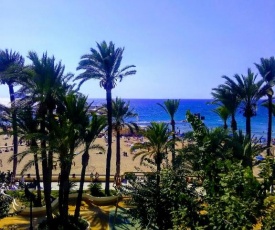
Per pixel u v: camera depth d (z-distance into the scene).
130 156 56.97
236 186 7.70
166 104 40.19
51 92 21.36
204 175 9.63
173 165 12.99
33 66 21.23
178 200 10.35
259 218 7.88
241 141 21.42
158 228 12.91
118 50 29.16
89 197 27.89
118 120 36.81
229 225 7.45
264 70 33.31
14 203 24.86
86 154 21.86
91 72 28.94
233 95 31.62
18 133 21.72
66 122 20.36
